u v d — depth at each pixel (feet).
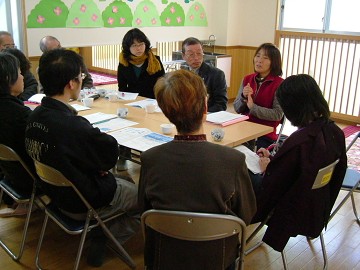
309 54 17.99
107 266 7.27
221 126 8.13
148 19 16.78
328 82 17.72
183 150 4.29
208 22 19.49
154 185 4.37
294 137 5.68
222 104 10.47
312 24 17.79
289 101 5.78
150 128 7.85
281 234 5.79
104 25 15.43
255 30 19.51
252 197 4.69
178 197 4.23
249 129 7.97
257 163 6.95
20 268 7.18
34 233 8.30
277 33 18.69
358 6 16.28
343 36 16.72
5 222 8.73
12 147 6.70
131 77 11.78
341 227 8.82
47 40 12.11
